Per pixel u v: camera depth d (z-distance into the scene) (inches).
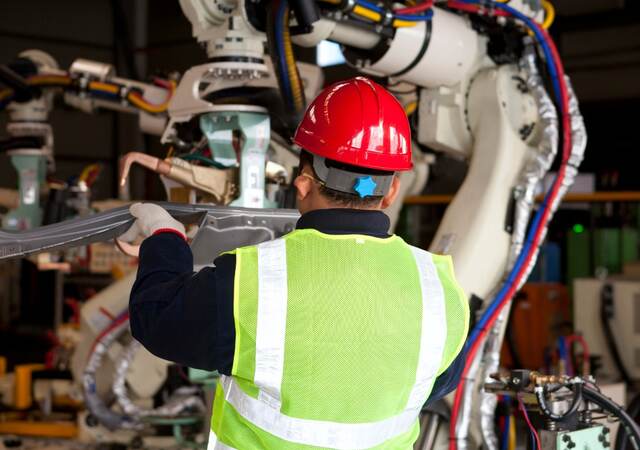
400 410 69.2
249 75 117.0
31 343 394.9
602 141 316.5
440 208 287.7
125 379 182.7
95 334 181.6
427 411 132.9
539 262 261.0
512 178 139.3
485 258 135.8
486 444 132.0
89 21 476.1
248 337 62.9
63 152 459.8
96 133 472.1
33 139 189.5
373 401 66.5
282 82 113.3
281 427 65.6
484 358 136.6
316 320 64.1
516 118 142.3
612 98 314.2
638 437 102.6
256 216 99.1
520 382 102.9
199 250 96.8
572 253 254.4
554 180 139.0
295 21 119.1
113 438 193.2
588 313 215.9
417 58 134.7
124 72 485.7
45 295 396.2
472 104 141.6
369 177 67.9
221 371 64.9
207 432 140.3
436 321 68.5
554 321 247.1
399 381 67.4
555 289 248.8
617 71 312.5
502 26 140.3
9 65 191.8
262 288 63.4
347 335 64.9
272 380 64.1
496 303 134.5
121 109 205.3
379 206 71.1
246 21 115.0
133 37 486.9
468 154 146.9
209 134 117.4
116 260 242.2
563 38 324.8
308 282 64.6
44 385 212.5
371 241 67.8
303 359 64.0
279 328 63.4
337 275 65.4
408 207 289.3
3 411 215.9
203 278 64.1
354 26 126.2
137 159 105.0
